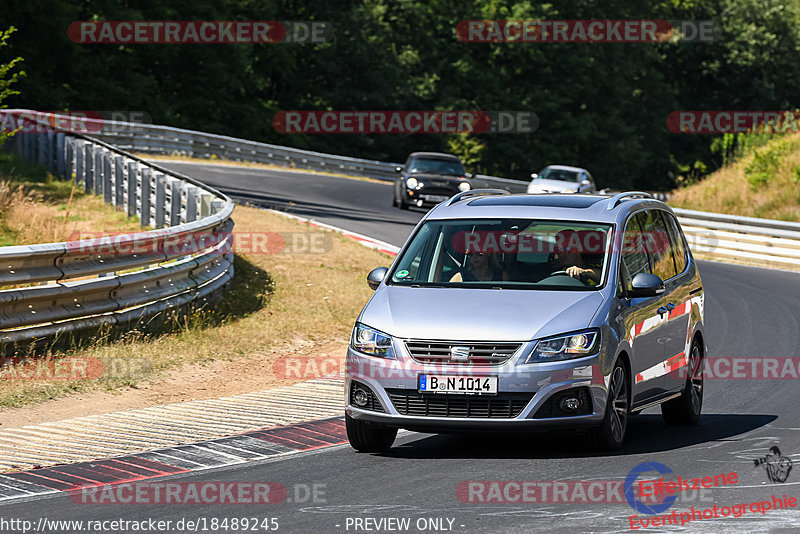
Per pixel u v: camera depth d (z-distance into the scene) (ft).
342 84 639.76
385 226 242.58
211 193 176.14
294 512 60.54
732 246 253.85
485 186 436.76
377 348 74.79
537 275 80.28
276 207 259.19
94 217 208.44
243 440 81.46
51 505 62.85
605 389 74.23
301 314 141.69
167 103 570.46
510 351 72.59
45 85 493.36
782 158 333.01
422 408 73.36
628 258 83.25
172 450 77.66
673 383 88.12
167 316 123.95
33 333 102.12
